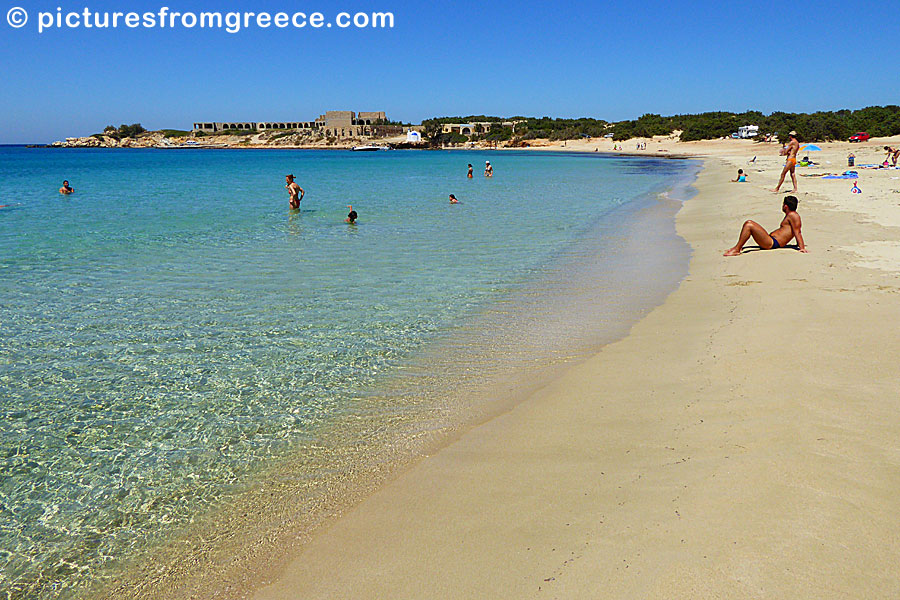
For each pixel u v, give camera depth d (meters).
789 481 4.28
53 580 4.20
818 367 6.36
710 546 3.68
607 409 6.16
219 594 3.95
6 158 123.88
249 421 6.45
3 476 5.49
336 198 33.44
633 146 154.00
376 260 15.05
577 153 150.12
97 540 4.61
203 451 5.87
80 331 9.35
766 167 52.81
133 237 18.86
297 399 6.97
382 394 7.06
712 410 5.73
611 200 31.08
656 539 3.84
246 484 5.28
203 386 7.35
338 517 4.70
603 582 3.51
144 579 4.16
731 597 3.25
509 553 3.95
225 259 15.23
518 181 48.16
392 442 5.91
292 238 18.73
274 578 4.05
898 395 5.54
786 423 5.19
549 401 6.56
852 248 12.79
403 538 4.30
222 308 10.63
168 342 8.87
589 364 7.62
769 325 7.96
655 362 7.38
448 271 13.66
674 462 4.85
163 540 4.58
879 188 26.81
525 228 20.77
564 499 4.53
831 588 3.24
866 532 3.66
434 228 20.92
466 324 9.61
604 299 10.88
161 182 48.25
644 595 3.35
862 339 7.10
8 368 7.90
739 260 12.79
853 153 67.56
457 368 7.80
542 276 12.99
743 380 6.32
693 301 10.16
